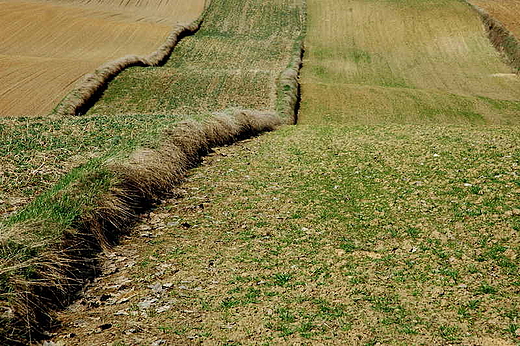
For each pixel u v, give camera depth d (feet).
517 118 97.30
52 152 34.88
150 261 22.29
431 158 36.88
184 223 26.78
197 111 88.89
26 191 27.30
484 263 20.75
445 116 97.35
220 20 179.22
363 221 26.71
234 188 33.01
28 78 101.09
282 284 20.04
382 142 44.09
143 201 28.91
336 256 22.65
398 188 31.32
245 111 55.26
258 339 16.03
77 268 20.22
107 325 16.87
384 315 17.39
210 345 15.71
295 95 101.35
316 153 41.83
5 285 16.30
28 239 18.98
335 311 17.75
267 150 44.21
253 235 25.31
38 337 16.01
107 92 98.12
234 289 19.63
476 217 25.40
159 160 33.01
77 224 21.95
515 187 28.76
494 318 16.67
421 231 24.71
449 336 15.84
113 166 28.63
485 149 37.50
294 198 30.91
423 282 19.72
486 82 126.31
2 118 50.24
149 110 89.66
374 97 104.88
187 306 18.35
